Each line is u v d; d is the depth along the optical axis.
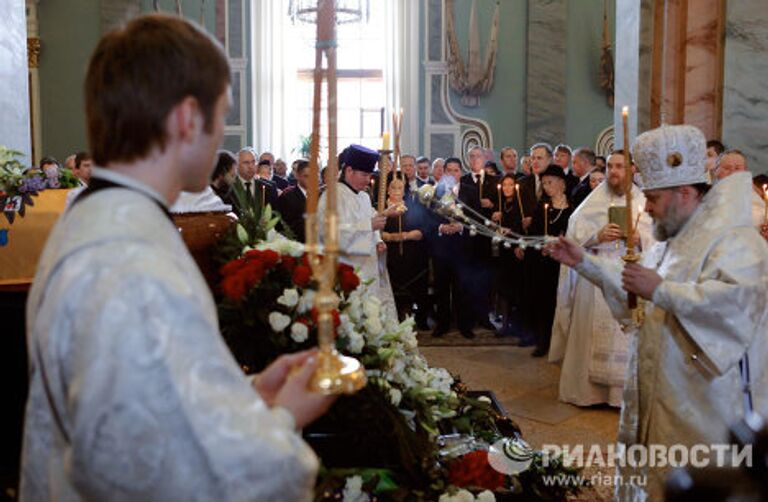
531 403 5.23
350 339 2.13
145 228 1.01
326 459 2.20
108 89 1.04
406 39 12.91
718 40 6.36
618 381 4.96
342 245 4.26
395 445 2.19
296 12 9.93
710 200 2.39
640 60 6.97
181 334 0.92
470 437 2.71
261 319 2.08
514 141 13.02
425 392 2.42
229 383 0.94
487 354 6.71
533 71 12.80
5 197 3.32
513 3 12.88
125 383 0.89
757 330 2.32
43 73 12.66
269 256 2.16
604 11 12.71
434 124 13.01
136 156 1.06
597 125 12.96
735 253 2.26
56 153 12.70
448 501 2.13
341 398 2.08
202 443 0.90
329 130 1.17
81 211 1.04
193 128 1.07
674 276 2.37
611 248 5.09
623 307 2.58
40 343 0.99
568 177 7.55
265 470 0.91
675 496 0.64
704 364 2.29
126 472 0.89
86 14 12.68
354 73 14.01
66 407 0.97
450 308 7.54
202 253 2.44
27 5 12.44
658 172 2.41
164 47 1.04
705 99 6.49
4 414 2.95
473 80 12.77
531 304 6.81
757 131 5.93
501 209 7.31
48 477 1.04
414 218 7.35
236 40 12.92
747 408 2.30
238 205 2.70
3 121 5.37
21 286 3.26
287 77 13.39
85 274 0.95
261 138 13.09
